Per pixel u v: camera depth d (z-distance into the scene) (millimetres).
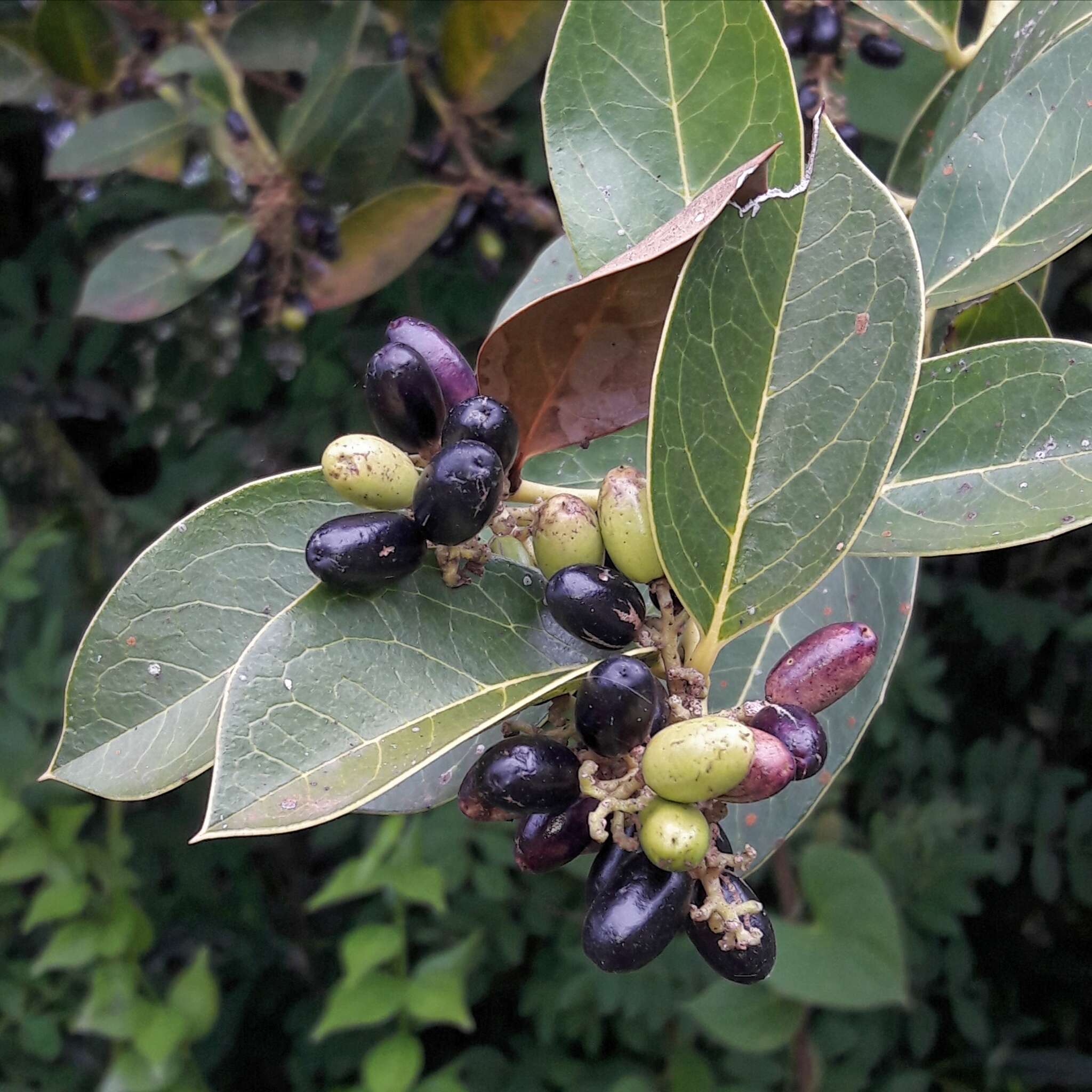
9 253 662
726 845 202
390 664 193
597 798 186
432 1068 822
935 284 266
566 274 325
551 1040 700
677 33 244
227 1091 843
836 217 198
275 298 487
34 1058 687
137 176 587
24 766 574
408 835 528
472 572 204
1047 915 837
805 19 376
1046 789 679
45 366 617
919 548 233
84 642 231
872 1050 682
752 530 204
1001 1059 772
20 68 531
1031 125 265
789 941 498
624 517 201
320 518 241
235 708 181
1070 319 652
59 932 546
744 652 290
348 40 431
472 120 516
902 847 675
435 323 577
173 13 477
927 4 343
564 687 201
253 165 470
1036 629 701
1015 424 236
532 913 687
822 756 198
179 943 783
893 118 417
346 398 583
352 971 499
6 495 695
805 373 200
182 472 612
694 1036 686
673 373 194
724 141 244
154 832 749
